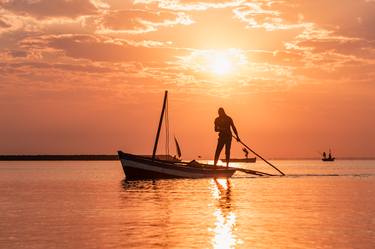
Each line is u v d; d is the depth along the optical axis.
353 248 12.77
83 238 14.37
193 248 12.80
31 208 22.66
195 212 20.20
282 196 28.03
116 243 13.55
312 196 28.14
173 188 34.38
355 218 18.31
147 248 12.86
